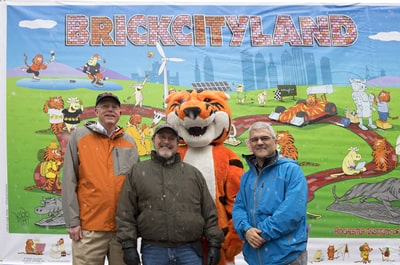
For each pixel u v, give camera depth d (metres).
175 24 5.89
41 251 5.48
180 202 3.44
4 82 5.69
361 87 5.86
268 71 5.85
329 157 5.73
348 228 5.62
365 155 5.75
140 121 5.75
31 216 5.52
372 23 5.95
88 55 5.80
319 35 5.91
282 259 3.21
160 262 3.40
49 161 5.61
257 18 5.93
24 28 5.80
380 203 5.68
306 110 5.80
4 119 5.64
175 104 4.29
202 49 5.87
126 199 3.47
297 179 3.29
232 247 4.00
